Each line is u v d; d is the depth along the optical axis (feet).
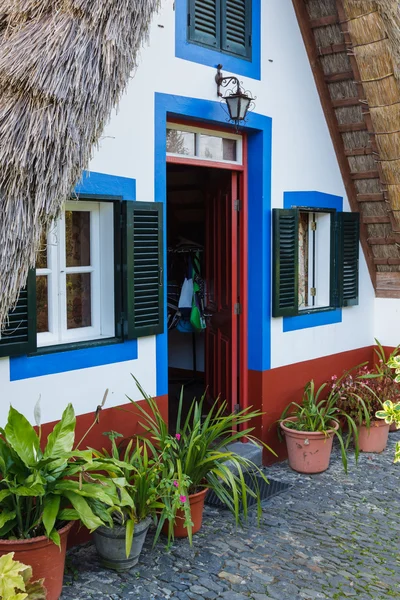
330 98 19.26
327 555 12.51
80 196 12.49
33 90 8.87
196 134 15.92
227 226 17.56
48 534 9.48
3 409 11.36
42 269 12.71
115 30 9.65
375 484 16.16
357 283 20.83
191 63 14.83
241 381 17.49
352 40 17.16
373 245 21.52
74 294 13.48
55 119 8.93
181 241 23.49
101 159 12.89
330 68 18.76
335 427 17.16
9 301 9.04
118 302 13.42
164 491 11.70
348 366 20.92
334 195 19.88
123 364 13.47
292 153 18.02
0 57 9.06
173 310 23.82
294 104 18.02
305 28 18.16
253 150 17.11
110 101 9.78
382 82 17.34
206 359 19.75
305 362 18.89
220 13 15.58
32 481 9.57
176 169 22.18
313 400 17.72
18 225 8.66
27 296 11.43
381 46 16.80
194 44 14.89
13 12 9.37
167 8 14.19
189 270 22.56
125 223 13.21
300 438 16.60
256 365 17.34
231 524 13.66
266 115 16.99
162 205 14.03
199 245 22.38
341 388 18.63
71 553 12.23
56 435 10.28
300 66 18.20
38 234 8.98
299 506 14.69
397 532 13.58
